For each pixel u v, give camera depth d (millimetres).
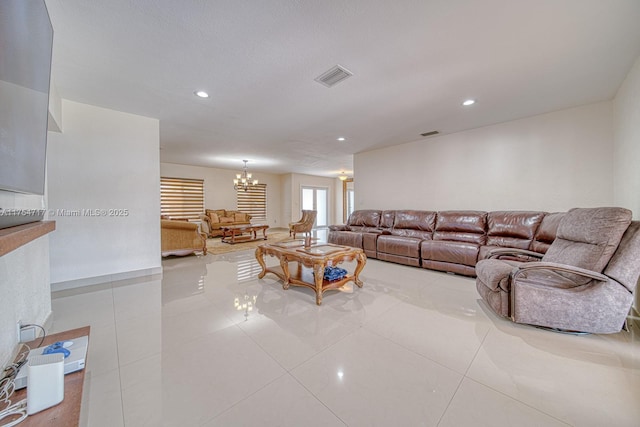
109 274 3248
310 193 10258
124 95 2795
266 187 9562
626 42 1906
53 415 908
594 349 1702
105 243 3223
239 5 1527
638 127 2217
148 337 1876
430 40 1870
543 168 3461
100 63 2154
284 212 9797
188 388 1354
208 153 5938
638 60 2133
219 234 7383
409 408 1216
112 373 1472
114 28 1720
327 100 2934
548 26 1726
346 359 1608
